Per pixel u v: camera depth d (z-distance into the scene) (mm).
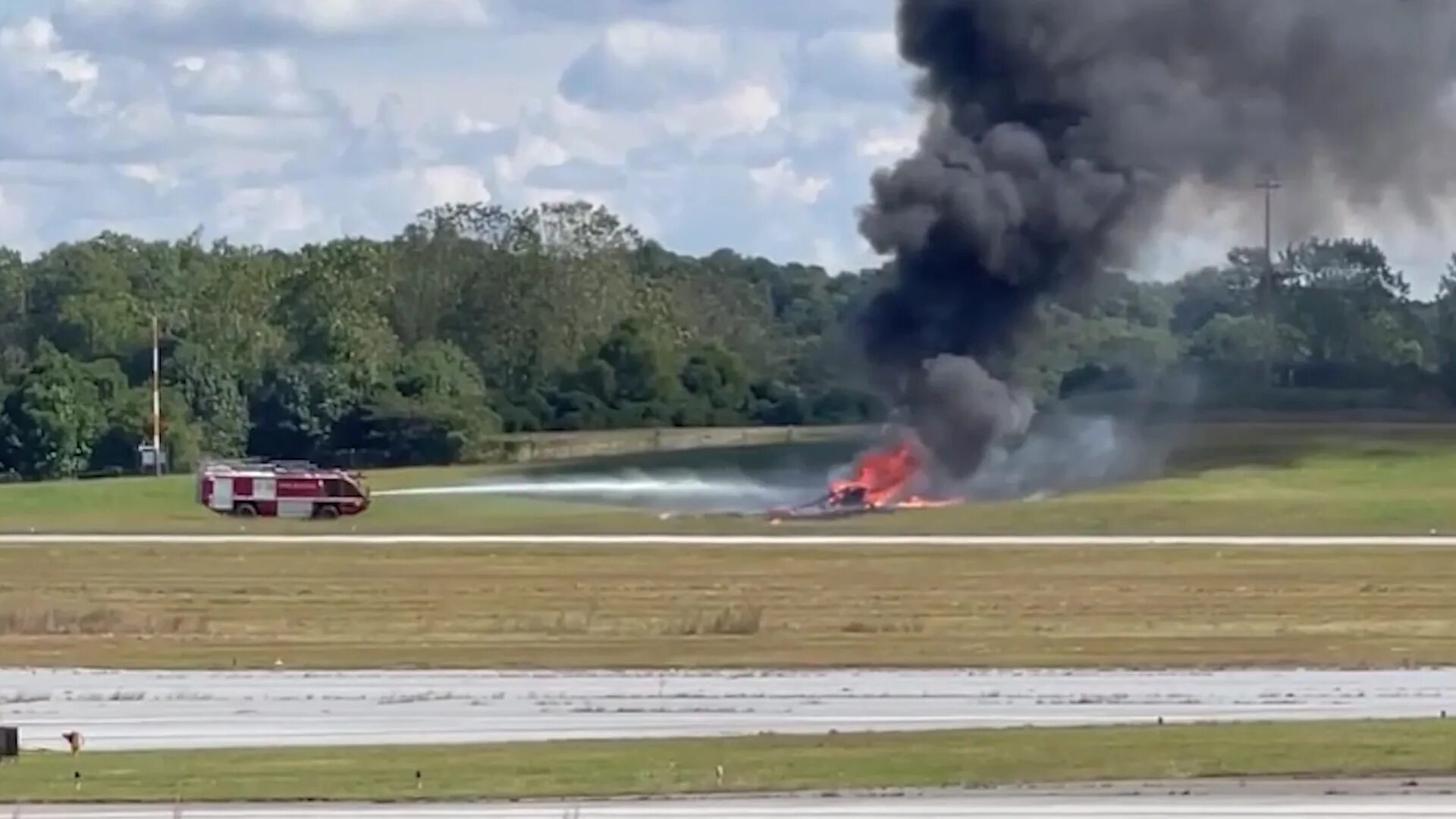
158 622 161250
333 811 90188
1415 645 149875
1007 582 191750
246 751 104062
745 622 160875
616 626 160750
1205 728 109812
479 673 133125
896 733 108812
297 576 195500
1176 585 189625
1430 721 112188
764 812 89500
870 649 146125
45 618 160375
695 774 97875
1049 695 124312
